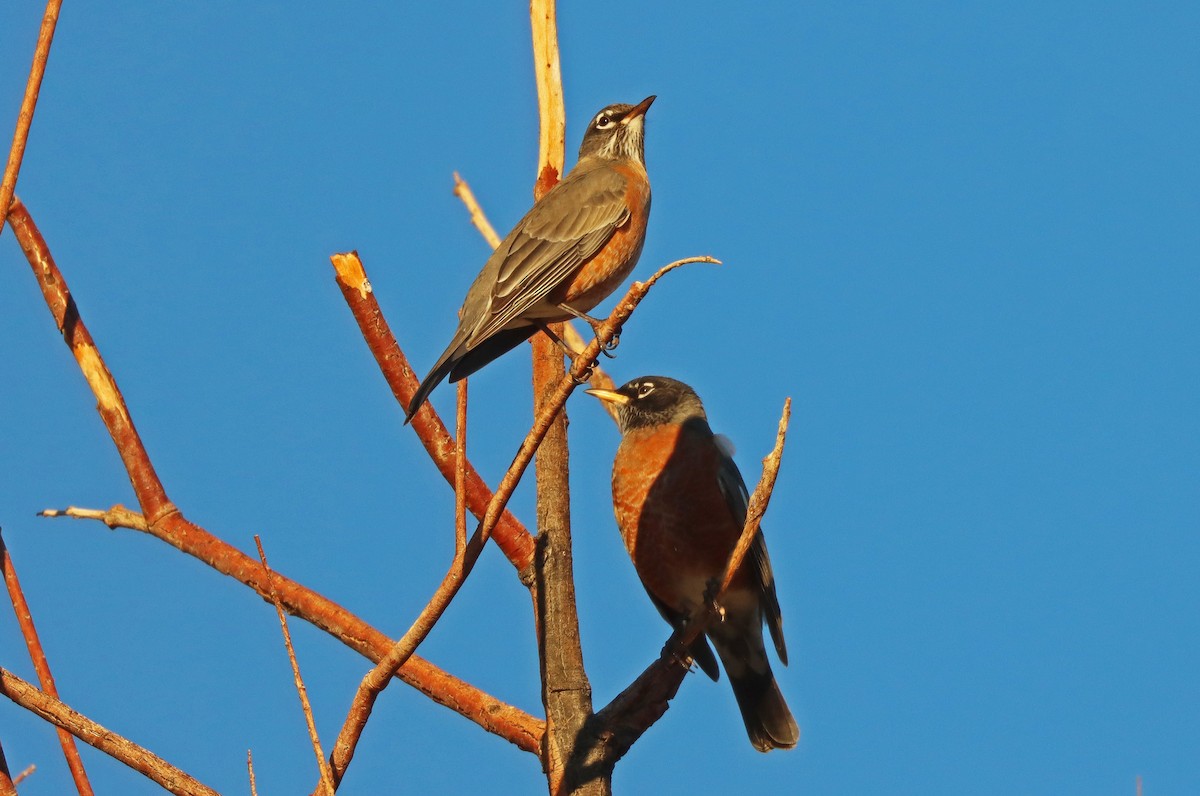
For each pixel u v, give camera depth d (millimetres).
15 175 8219
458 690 9750
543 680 9594
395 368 10695
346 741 7730
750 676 12930
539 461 10289
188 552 10586
